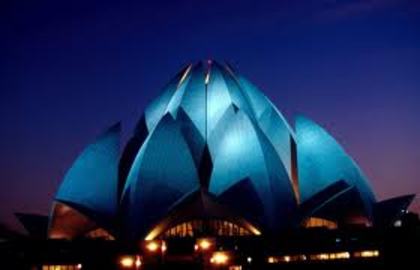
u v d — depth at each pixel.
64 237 65.12
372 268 53.06
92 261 59.19
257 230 60.66
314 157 64.69
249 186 61.00
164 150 61.44
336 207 63.50
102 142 64.94
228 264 56.34
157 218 60.47
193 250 59.41
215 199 60.25
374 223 65.19
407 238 54.69
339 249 56.25
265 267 55.12
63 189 64.25
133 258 56.78
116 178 64.69
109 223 63.25
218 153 62.94
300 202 64.19
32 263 59.50
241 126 62.31
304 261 54.19
